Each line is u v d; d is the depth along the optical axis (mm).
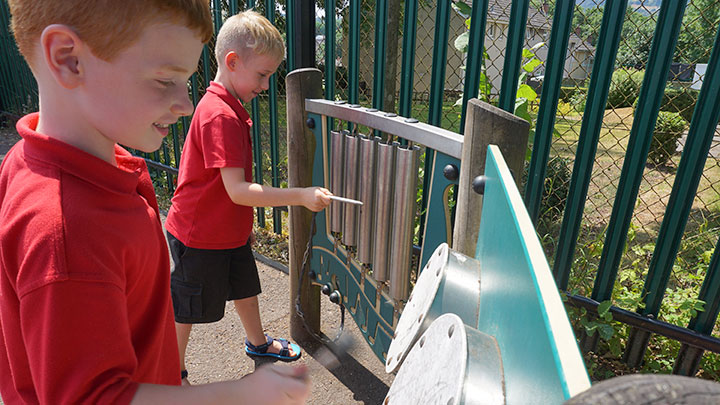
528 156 2494
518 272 568
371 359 2371
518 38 1945
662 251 2061
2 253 647
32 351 620
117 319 658
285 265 3260
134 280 778
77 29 618
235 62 1767
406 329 1063
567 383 332
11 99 6898
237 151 1726
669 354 2332
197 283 1937
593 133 1998
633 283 2771
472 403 547
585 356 2381
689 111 4453
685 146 1887
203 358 2354
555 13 1890
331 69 2656
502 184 788
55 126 706
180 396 667
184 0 685
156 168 4395
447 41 2150
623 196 2049
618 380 282
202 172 1825
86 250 635
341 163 1871
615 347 2318
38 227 621
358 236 1819
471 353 609
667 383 272
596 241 2779
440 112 2264
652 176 4789
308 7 2352
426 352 776
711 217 4211
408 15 2221
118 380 646
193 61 748
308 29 2391
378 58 2375
